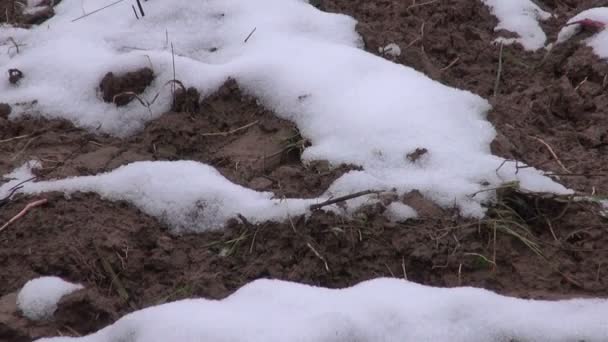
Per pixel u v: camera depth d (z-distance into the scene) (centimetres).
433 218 426
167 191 449
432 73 564
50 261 415
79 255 417
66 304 382
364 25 589
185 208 444
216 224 440
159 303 396
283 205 430
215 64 555
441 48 601
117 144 511
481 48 607
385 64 529
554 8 693
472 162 451
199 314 353
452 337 352
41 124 525
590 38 585
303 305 359
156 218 445
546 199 441
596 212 438
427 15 636
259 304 363
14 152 505
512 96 555
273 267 413
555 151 497
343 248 416
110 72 530
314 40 570
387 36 595
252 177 470
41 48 577
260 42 562
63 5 652
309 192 451
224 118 521
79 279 412
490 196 436
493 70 591
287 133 500
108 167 479
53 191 452
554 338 356
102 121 522
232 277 413
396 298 364
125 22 603
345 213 426
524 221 439
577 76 574
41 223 435
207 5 609
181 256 426
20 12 657
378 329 350
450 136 471
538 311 367
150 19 603
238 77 525
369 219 425
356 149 464
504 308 366
